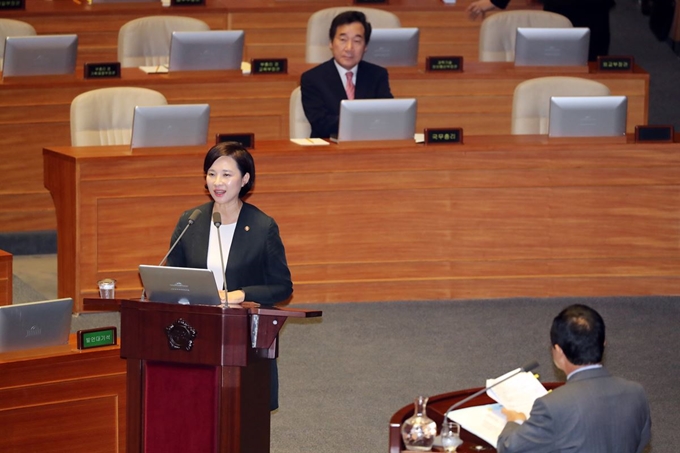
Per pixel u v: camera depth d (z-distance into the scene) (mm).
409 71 26156
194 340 11898
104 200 20297
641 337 20438
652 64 37594
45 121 24234
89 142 21625
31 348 13266
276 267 13539
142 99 21875
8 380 13078
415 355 19359
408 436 10867
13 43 23844
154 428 12188
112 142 21828
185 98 25094
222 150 13266
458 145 21500
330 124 22500
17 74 24062
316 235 21359
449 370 18734
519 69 26328
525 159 21656
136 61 26953
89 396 13539
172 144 20547
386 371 18672
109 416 13695
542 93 23234
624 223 22109
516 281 22078
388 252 21656
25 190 24438
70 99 24281
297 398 17547
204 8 30641
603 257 22188
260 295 13305
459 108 26266
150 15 30109
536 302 22016
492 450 11141
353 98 22875
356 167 21250
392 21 27656
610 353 19656
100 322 20250
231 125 25516
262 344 11953
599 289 22266
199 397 12031
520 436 10734
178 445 12141
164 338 11992
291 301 21500
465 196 21688
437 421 11547
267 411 12648
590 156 21797
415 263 21766
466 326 20750
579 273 22188
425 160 21422
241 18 31078
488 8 29984
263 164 20938
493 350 19656
